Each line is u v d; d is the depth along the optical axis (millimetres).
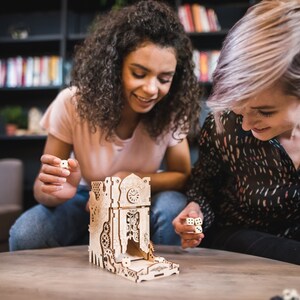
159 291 726
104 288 743
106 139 1387
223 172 1335
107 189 862
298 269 872
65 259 958
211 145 1275
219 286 753
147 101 1286
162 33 1244
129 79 1270
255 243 1106
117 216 852
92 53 1324
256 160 1171
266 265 908
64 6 2988
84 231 1503
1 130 3090
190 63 1370
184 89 1380
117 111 1318
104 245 876
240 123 1174
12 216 2354
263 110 853
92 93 1300
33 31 3326
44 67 3070
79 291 726
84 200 1509
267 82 796
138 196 873
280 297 620
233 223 1333
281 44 797
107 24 1333
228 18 3070
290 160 1107
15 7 3311
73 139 1425
